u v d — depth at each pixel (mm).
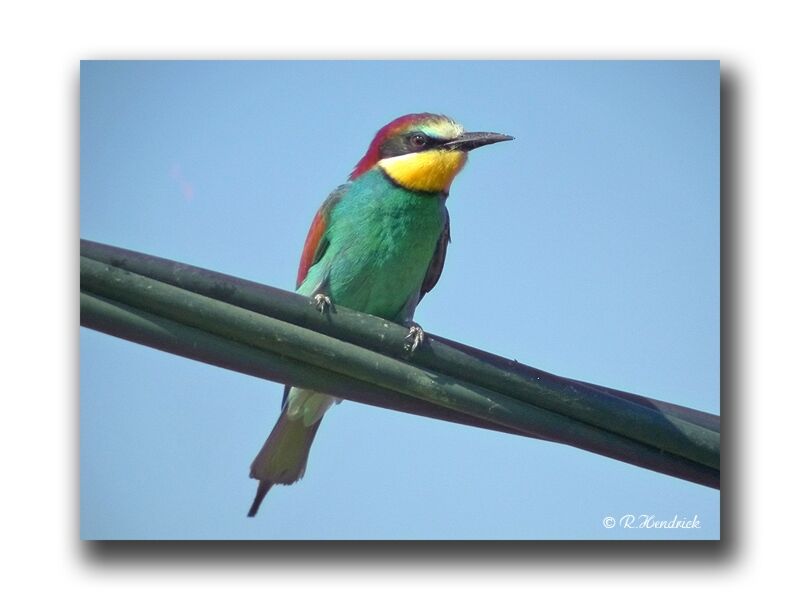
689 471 5656
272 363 5297
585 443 5555
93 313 5039
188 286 5102
